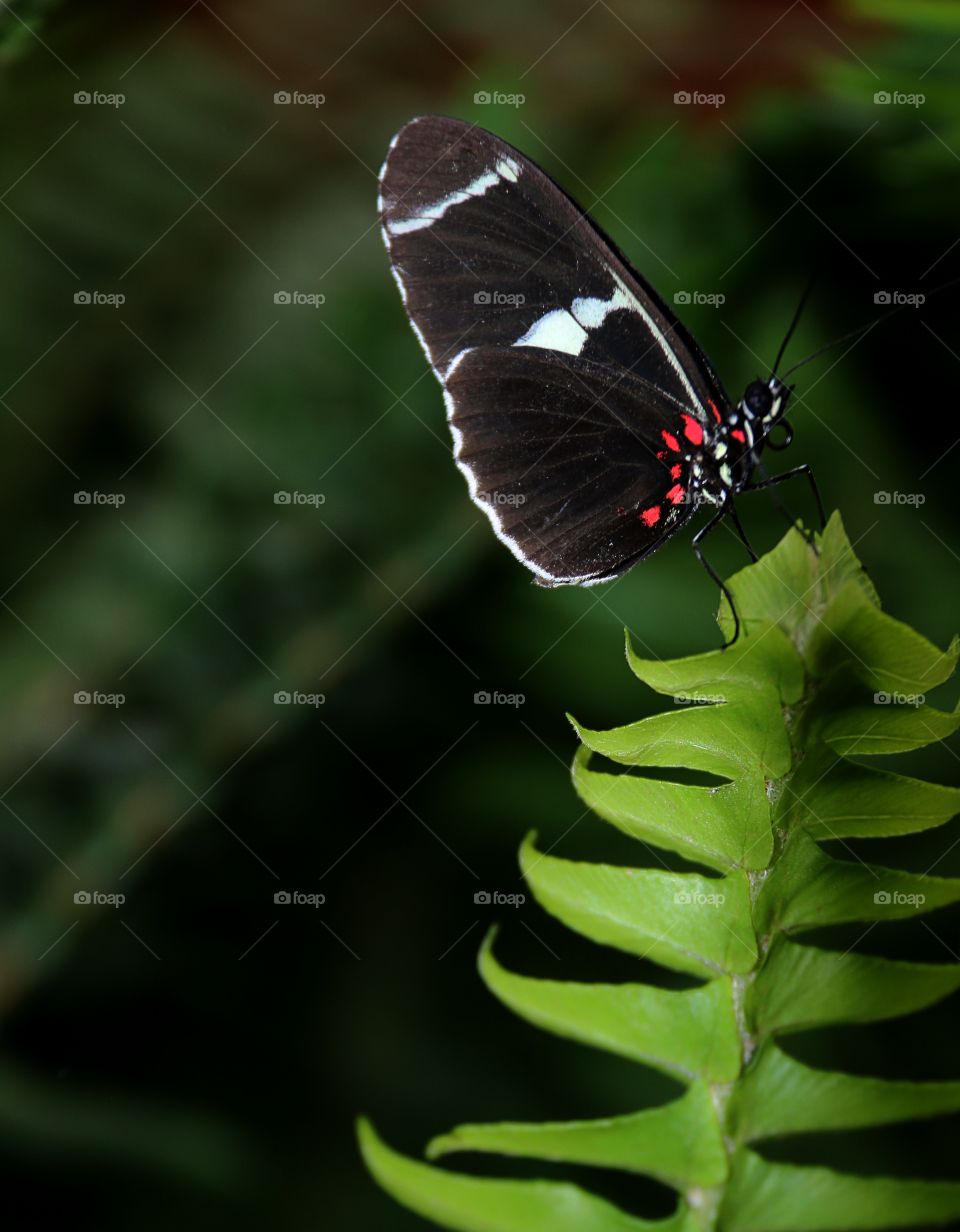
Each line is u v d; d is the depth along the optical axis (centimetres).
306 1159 30
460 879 31
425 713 31
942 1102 26
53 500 31
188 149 32
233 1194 30
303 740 31
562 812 31
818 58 32
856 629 26
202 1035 30
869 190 31
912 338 31
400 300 32
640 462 31
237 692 30
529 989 27
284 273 32
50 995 30
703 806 27
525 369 31
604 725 31
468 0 33
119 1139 30
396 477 31
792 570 27
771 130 31
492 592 32
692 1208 26
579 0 33
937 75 31
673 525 31
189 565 30
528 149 32
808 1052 30
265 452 31
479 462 31
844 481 31
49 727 30
